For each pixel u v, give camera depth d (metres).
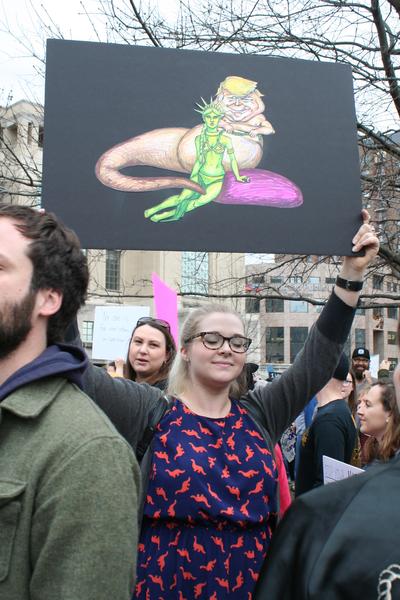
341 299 2.52
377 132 7.12
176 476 2.10
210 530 2.07
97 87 2.38
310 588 1.16
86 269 1.66
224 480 2.12
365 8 6.48
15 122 7.24
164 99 2.41
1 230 1.48
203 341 2.33
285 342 43.75
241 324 2.40
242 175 2.40
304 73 2.55
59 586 1.21
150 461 2.18
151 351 3.95
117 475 1.31
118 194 2.32
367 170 7.38
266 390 2.54
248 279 8.84
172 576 2.02
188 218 2.34
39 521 1.25
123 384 2.34
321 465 3.75
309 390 2.50
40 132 7.27
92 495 1.26
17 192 6.56
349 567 1.14
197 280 10.59
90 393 2.24
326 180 2.46
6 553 1.24
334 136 2.52
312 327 2.63
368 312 37.69
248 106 2.47
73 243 1.62
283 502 2.90
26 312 1.45
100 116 2.35
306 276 9.58
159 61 2.44
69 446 1.30
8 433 1.35
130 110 2.38
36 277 1.48
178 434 2.21
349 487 1.29
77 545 1.23
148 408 2.29
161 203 2.33
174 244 2.32
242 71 2.50
